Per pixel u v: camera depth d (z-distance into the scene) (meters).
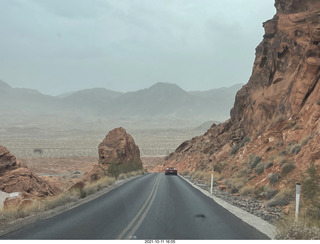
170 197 18.88
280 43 34.16
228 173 31.19
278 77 33.88
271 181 18.83
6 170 23.19
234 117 54.53
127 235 9.00
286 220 9.94
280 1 39.53
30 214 13.09
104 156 50.12
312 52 26.69
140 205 15.33
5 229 9.84
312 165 13.66
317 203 11.61
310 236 8.65
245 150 31.42
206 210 13.91
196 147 74.25
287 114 28.73
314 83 26.11
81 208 14.41
